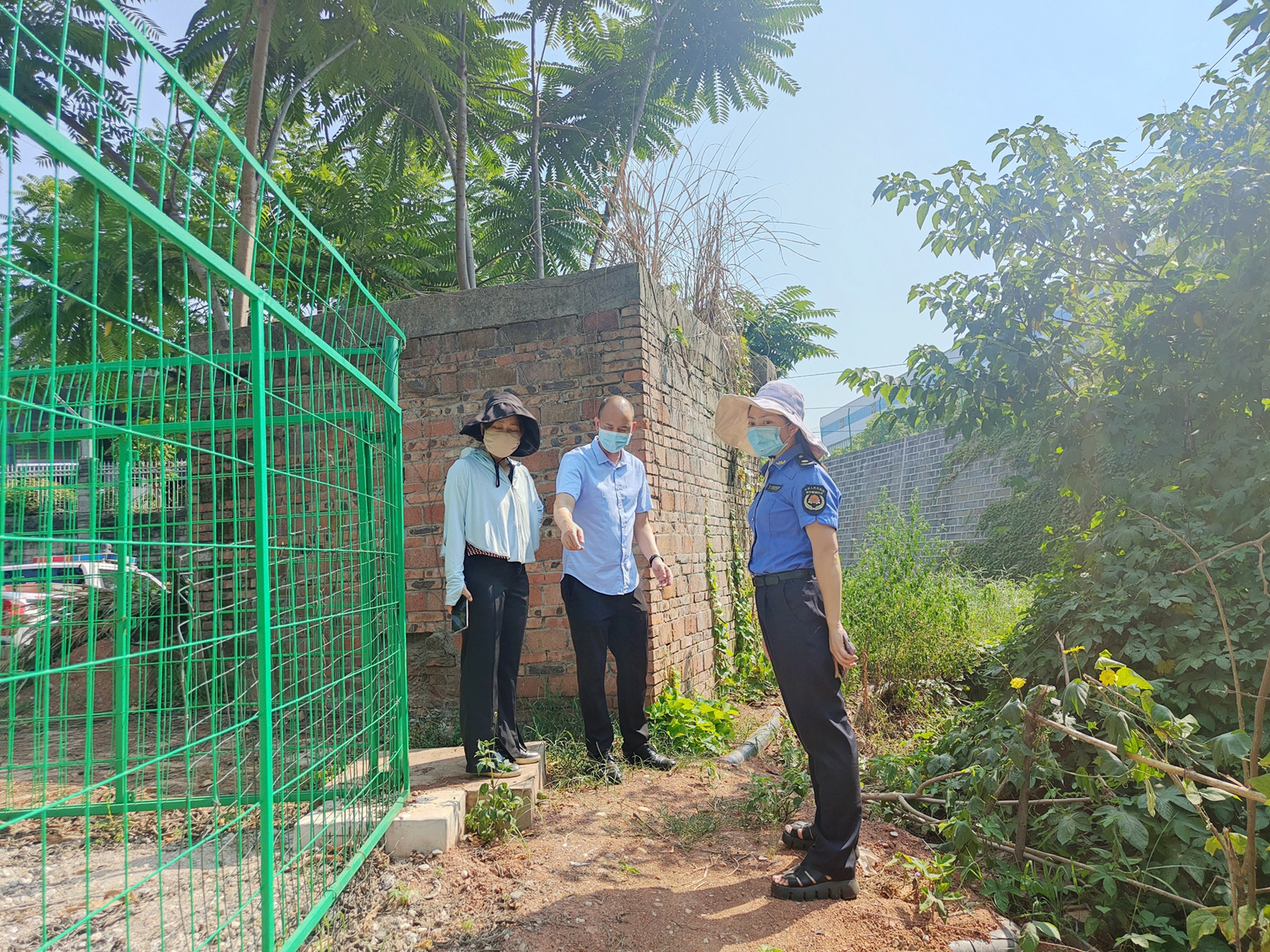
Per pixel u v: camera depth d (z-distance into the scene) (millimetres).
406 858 2920
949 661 6055
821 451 2885
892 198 4164
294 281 2600
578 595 4023
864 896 2701
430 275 14648
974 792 3043
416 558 5375
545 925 2463
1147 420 3531
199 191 1854
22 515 2951
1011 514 12266
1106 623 3387
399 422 3488
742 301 7988
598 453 4137
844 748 2691
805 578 2756
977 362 4078
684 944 2371
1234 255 3383
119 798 3475
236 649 2164
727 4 13609
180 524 3725
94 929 2463
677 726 4598
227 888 2711
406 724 3279
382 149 13594
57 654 4000
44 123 1203
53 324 1374
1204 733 3064
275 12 8258
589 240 14352
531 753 3740
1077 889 2697
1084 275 3973
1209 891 2582
